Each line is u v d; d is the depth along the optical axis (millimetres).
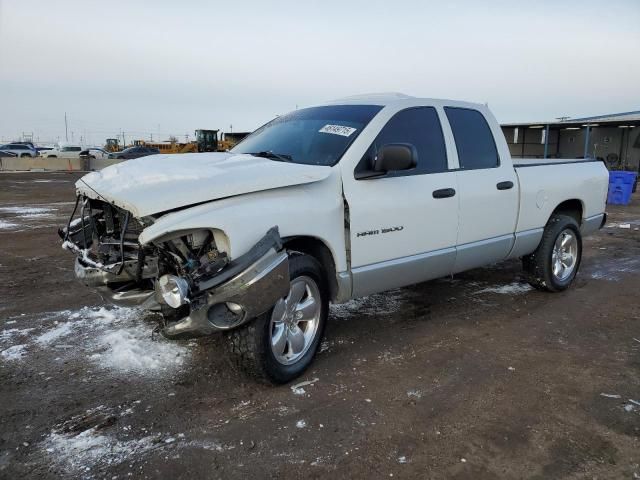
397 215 4168
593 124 34188
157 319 4773
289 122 4727
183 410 3277
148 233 2996
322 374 3789
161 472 2695
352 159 3957
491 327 4789
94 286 3641
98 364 3887
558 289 5852
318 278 3801
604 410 3332
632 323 4938
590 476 2689
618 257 7977
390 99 4508
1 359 3959
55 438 2973
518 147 38938
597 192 6309
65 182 23703
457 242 4730
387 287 4297
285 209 3461
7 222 10727
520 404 3396
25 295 5500
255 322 3352
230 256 3145
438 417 3227
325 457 2826
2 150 49875
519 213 5289
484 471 2721
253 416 3217
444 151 4641
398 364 3973
